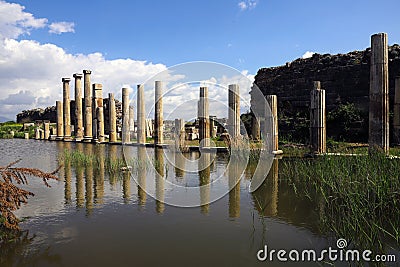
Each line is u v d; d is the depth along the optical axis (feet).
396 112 57.67
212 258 14.70
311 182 31.37
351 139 70.79
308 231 18.11
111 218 20.56
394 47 71.87
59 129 121.19
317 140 51.11
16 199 18.25
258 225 19.19
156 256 14.93
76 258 14.75
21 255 15.10
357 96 76.28
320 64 84.28
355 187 23.80
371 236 16.63
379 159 30.96
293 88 90.17
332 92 80.89
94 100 100.68
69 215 21.29
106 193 27.73
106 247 15.93
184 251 15.46
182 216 21.01
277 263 14.24
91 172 38.70
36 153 65.67
